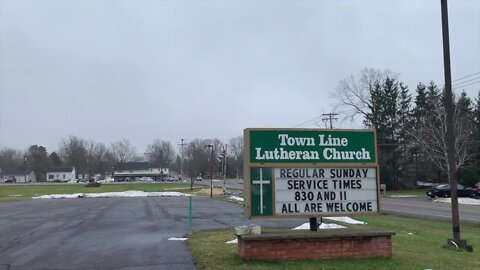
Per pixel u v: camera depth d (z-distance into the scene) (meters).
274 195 10.20
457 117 57.41
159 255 11.73
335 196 10.47
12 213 28.95
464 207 34.72
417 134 64.94
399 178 75.06
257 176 10.20
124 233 17.05
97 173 174.00
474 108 67.31
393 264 9.56
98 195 61.19
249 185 10.12
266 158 10.28
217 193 64.25
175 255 11.68
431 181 75.44
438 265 9.72
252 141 10.27
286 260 9.71
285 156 10.35
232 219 23.39
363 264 9.45
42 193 68.62
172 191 71.88
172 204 38.88
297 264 9.35
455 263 10.03
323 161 10.50
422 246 12.76
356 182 10.61
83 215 26.83
